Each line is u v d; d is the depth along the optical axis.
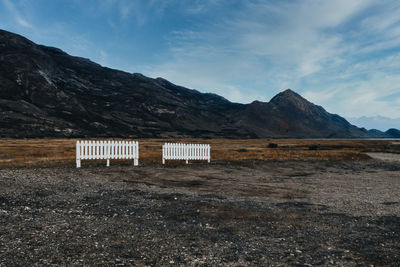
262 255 6.38
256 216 9.55
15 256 5.82
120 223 8.40
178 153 25.05
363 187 16.33
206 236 7.53
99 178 16.17
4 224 7.75
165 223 8.55
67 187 13.18
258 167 24.86
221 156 33.12
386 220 9.30
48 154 36.94
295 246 6.96
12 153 38.66
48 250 6.21
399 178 20.78
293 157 34.25
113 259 5.91
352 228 8.42
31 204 10.10
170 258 6.07
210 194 13.14
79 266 5.52
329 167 27.38
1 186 12.54
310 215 9.80
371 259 6.24
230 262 5.97
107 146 21.14
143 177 17.34
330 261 6.11
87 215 9.12
